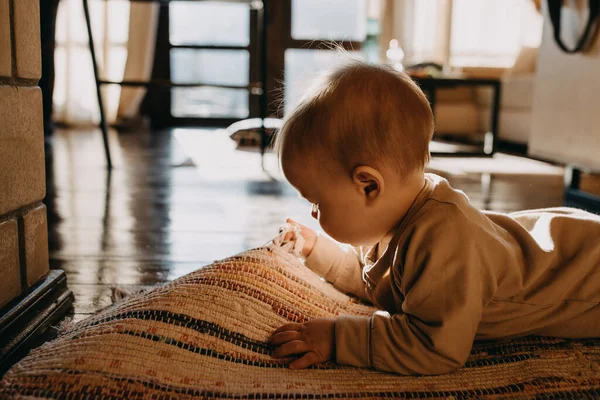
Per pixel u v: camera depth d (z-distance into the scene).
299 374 0.67
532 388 0.65
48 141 3.41
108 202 1.78
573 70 2.08
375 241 0.76
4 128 0.76
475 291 0.68
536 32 3.75
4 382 0.59
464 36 4.40
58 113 4.22
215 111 4.61
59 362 0.62
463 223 0.69
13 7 0.77
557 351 0.74
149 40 4.23
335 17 4.61
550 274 0.76
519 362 0.71
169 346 0.66
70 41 4.12
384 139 0.68
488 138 3.55
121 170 2.41
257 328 0.74
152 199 1.84
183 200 1.83
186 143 3.46
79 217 1.57
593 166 1.91
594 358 0.72
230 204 1.78
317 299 0.85
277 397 0.61
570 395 0.64
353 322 0.70
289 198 1.89
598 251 0.76
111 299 0.96
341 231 0.73
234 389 0.62
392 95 0.69
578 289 0.76
